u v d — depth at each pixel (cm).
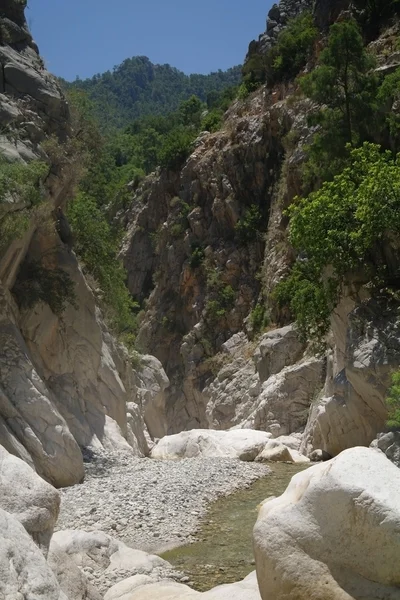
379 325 1983
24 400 1755
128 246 6166
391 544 564
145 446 2664
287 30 5447
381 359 1883
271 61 5359
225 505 1561
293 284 2823
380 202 1961
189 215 5459
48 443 1728
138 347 4516
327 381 2573
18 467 650
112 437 2200
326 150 2677
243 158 5191
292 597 588
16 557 447
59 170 2256
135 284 6081
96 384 2314
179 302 5456
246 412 3766
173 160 5991
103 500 1548
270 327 4425
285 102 4859
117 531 1334
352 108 2691
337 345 2348
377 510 572
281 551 604
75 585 718
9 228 1859
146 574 1020
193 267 5312
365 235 2052
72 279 2248
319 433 2372
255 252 4984
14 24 2381
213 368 4797
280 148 4903
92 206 2950
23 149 2097
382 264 2111
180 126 8244
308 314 2584
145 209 6194
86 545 1057
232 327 4909
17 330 1883
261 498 1631
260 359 3788
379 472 602
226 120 5922
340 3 4869
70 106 2569
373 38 4328
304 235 2183
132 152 9056
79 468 1766
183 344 5062
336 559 588
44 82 2347
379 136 2764
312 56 4972
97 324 2359
